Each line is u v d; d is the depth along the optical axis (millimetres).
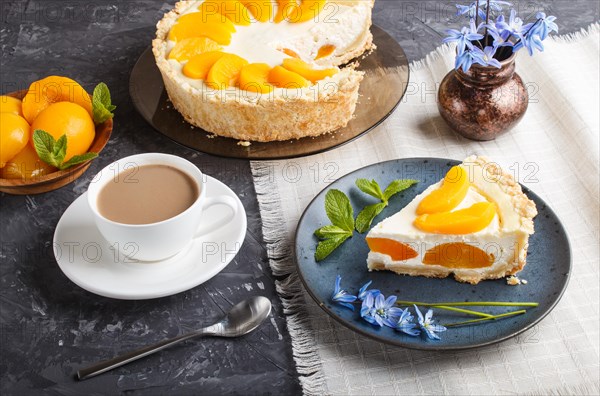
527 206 854
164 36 1054
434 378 794
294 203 928
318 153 959
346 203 876
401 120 1021
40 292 856
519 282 840
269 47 1032
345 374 797
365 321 803
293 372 800
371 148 990
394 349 811
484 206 851
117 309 843
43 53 1113
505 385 790
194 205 821
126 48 1120
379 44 1098
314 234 873
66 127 908
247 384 792
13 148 900
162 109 1015
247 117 961
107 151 986
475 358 806
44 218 919
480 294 838
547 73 1051
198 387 790
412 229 850
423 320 803
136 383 792
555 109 1021
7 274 871
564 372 796
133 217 821
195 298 851
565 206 927
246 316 827
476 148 990
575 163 967
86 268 829
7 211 925
